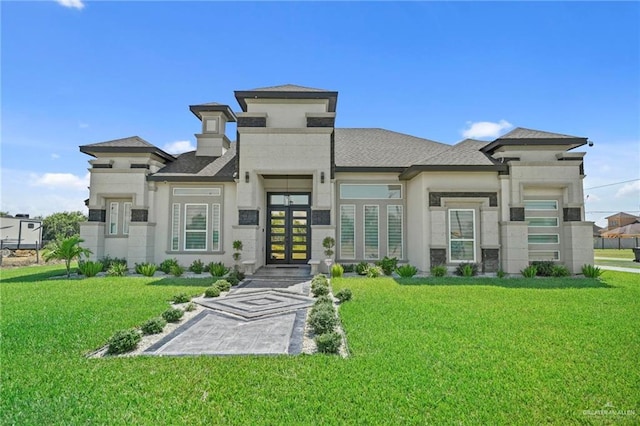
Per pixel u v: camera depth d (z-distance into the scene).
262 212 15.81
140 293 9.66
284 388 3.96
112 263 14.60
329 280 12.20
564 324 6.44
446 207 13.89
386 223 15.54
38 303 8.34
